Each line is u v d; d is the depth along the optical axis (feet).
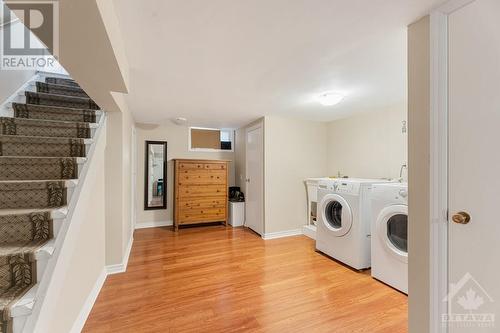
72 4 2.70
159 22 4.26
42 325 3.55
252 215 13.82
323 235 10.07
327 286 7.34
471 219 3.66
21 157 5.52
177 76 6.77
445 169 3.93
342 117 12.41
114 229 8.18
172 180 15.03
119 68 4.45
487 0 3.46
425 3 3.82
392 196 7.26
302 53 5.48
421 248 4.14
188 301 6.48
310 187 12.75
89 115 7.72
